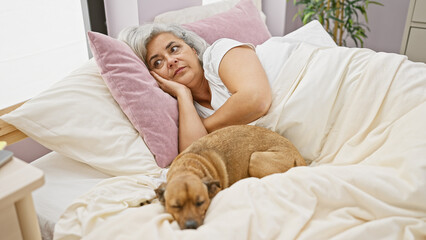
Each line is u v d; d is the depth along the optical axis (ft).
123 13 6.23
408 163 3.29
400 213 3.03
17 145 5.14
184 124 4.58
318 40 5.97
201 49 5.22
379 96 4.28
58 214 3.61
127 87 4.32
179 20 6.21
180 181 3.35
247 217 2.90
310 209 3.10
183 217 3.16
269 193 3.23
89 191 3.64
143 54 4.92
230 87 4.77
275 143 4.29
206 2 7.89
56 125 4.04
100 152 4.13
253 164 4.12
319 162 4.48
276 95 4.78
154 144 4.32
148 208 3.26
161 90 4.71
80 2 5.96
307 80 4.67
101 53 4.36
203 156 3.98
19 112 3.95
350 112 4.38
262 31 6.51
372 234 2.84
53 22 5.57
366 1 9.54
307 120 4.53
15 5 4.98
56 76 5.82
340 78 4.59
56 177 4.15
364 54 4.83
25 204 2.45
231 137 4.23
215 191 3.58
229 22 6.03
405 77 4.31
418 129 3.64
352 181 3.24
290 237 2.84
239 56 4.88
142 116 4.31
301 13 10.21
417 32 8.18
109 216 3.34
